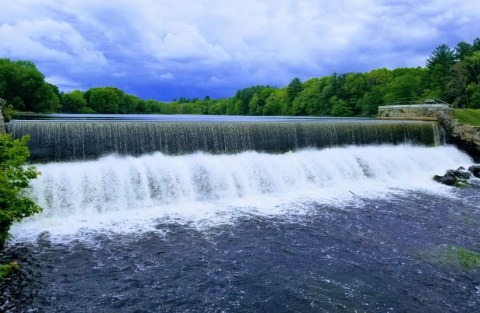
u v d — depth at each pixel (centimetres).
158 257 1348
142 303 1064
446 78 7275
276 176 2327
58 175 1834
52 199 1748
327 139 2903
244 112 14575
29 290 1110
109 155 2162
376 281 1211
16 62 7769
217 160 2322
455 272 1280
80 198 1808
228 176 2195
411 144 3375
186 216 1794
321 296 1116
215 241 1502
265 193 2230
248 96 14600
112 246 1428
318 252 1421
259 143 2634
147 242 1473
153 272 1239
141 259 1328
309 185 2394
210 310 1039
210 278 1211
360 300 1098
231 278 1215
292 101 12231
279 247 1458
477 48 8556
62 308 1030
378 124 3150
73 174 1864
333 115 9925
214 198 2091
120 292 1116
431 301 1102
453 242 1536
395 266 1316
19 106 6291
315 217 1820
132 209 1870
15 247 1390
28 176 1398
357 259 1368
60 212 1742
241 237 1549
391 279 1226
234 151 2542
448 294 1142
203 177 2147
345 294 1130
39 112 6631
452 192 2344
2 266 1198
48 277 1185
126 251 1388
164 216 1786
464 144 3575
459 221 1792
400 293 1141
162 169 2080
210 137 2455
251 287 1162
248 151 2586
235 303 1075
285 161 2456
